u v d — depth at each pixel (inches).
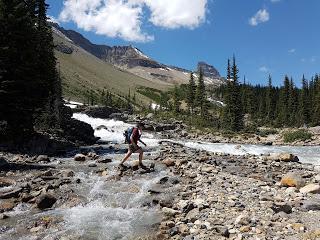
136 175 679.1
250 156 1070.4
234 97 3403.1
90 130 1605.6
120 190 579.2
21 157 901.2
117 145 1392.7
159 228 431.8
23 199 526.9
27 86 1116.5
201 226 413.4
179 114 4478.3
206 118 3713.1
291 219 427.2
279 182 648.4
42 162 840.9
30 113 1154.7
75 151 1133.1
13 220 457.7
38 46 1279.5
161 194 558.9
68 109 1801.2
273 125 4340.6
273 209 456.8
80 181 628.1
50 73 1362.0
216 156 1030.4
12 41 1089.4
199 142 2009.1
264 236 376.8
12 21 1091.3
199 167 741.9
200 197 527.8
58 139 1280.8
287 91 4827.8
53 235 410.6
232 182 617.9
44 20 1536.7
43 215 477.7
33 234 414.6
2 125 1059.9
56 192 561.6
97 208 513.3
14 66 1095.6
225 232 386.6
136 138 733.3
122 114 3260.3
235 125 3314.5
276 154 1039.0
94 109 3080.7
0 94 1059.9
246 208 467.8
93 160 871.1
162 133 2461.9
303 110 4190.5
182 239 391.5
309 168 886.4
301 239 368.2
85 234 415.8
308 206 473.4
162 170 728.3
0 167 741.9
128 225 445.4
